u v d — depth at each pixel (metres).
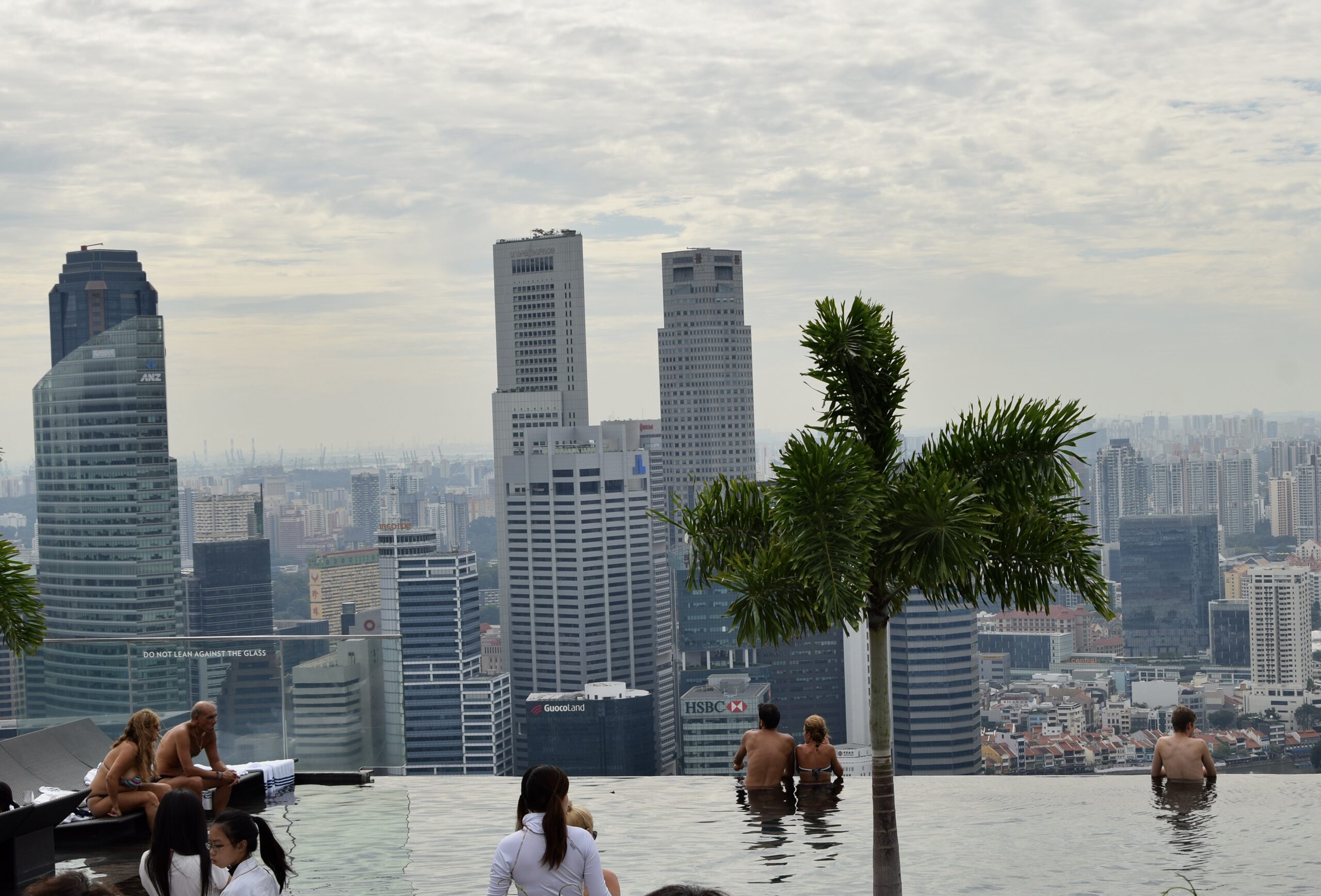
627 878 11.81
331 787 16.41
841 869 12.06
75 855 12.12
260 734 16.88
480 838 13.20
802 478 9.63
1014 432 10.24
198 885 8.55
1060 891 11.29
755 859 12.50
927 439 10.57
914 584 10.35
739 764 17.17
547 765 8.04
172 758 13.41
